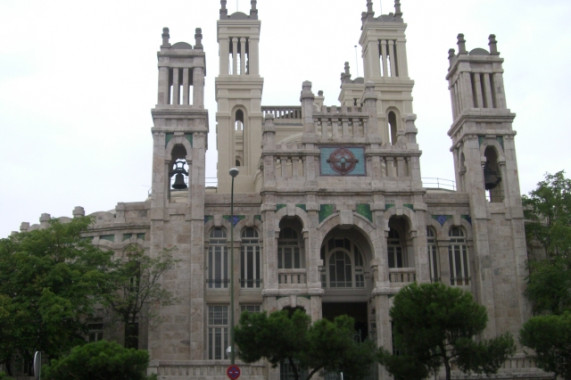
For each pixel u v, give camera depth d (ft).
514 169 179.01
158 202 167.02
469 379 152.46
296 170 168.25
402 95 232.53
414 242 165.48
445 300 124.77
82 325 150.82
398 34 238.48
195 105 174.09
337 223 165.07
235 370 114.62
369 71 236.84
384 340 157.58
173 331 158.81
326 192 166.40
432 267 174.29
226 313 165.27
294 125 222.89
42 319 137.49
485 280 169.68
